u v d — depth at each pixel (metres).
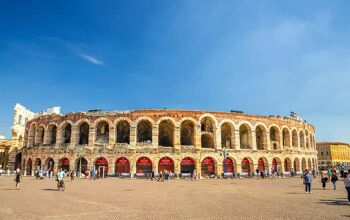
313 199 22.05
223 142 66.62
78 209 17.16
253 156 61.06
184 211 16.47
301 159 70.38
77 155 57.56
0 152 92.75
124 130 64.06
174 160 55.69
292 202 20.31
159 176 49.59
